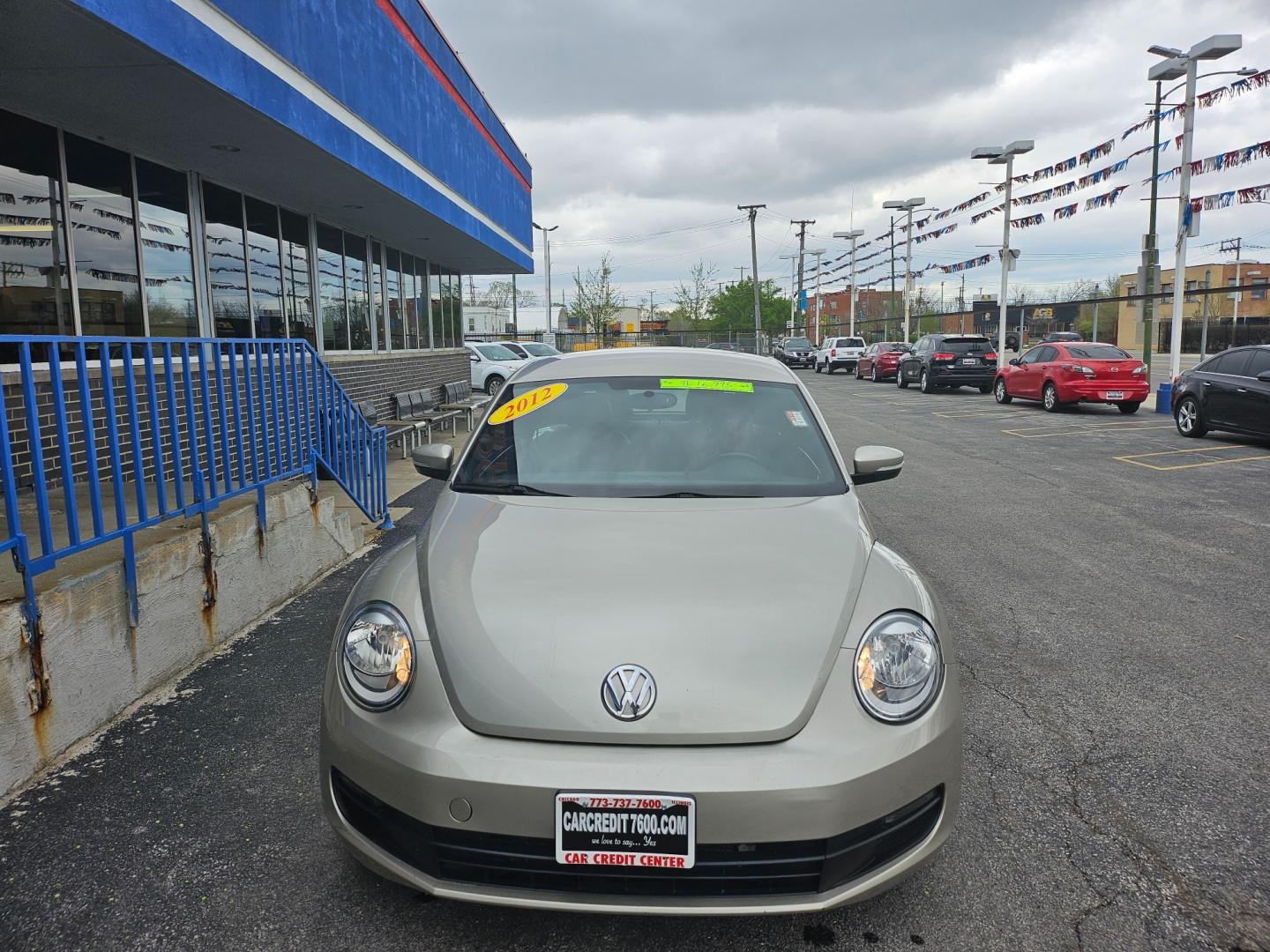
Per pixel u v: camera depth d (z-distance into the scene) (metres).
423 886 2.12
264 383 4.98
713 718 2.08
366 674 2.28
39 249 6.02
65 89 5.59
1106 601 5.35
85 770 3.15
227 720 3.57
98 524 3.40
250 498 5.04
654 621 2.28
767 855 2.06
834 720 2.13
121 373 6.44
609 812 2.01
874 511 8.11
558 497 3.07
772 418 3.57
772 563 2.56
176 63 5.16
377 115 8.70
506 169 16.53
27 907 2.41
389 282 14.02
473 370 23.52
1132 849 2.73
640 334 54.22
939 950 2.28
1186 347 50.16
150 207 7.31
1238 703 3.84
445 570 2.54
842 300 93.12
